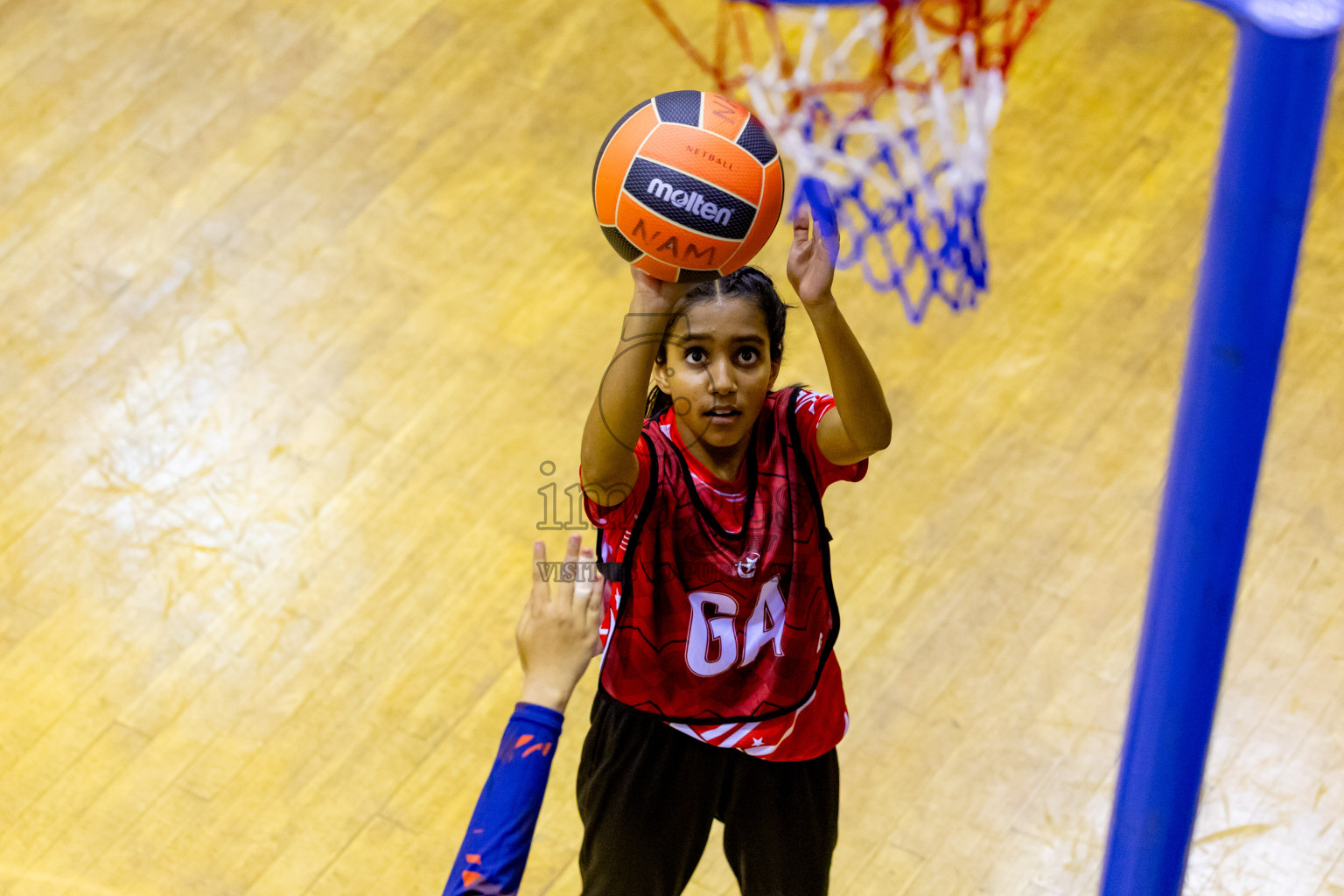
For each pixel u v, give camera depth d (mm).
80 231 10867
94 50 12078
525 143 11492
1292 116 3613
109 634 8734
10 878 7586
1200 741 4551
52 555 9094
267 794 8039
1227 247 3834
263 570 9023
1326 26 3514
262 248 10781
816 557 4887
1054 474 9438
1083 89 11711
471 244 10844
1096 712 8289
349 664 8609
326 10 12383
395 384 9992
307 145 11453
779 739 5043
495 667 8594
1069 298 10398
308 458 9586
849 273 10453
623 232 4566
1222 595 4289
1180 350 10078
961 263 5344
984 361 10055
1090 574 8930
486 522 9273
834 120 5324
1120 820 4836
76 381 9992
